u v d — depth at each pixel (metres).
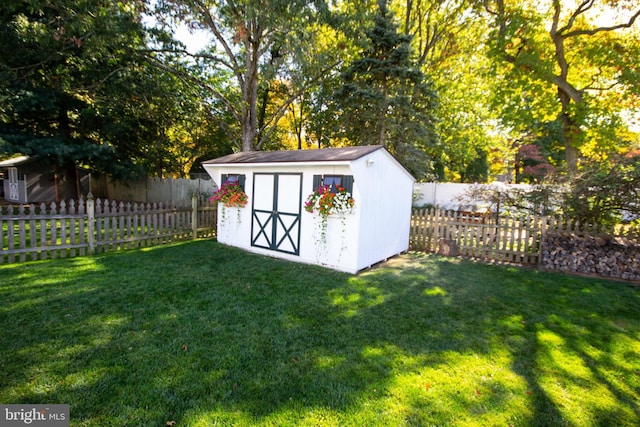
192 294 4.52
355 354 3.08
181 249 7.49
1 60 10.09
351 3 10.94
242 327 3.57
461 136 17.16
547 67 10.20
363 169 6.02
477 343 3.39
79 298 4.18
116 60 11.10
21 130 11.77
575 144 10.77
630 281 5.82
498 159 24.00
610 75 10.78
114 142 13.92
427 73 15.64
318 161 5.98
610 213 6.74
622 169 6.52
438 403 2.43
